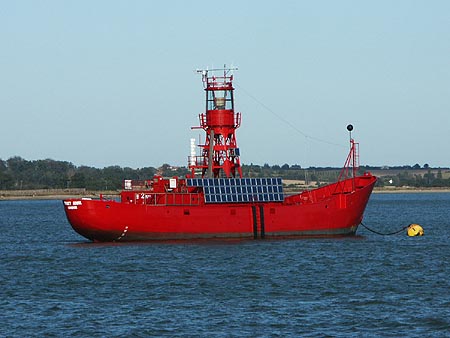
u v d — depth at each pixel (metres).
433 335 128.88
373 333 130.12
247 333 130.25
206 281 174.62
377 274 183.88
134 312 144.38
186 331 131.62
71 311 145.38
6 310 146.50
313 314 142.12
